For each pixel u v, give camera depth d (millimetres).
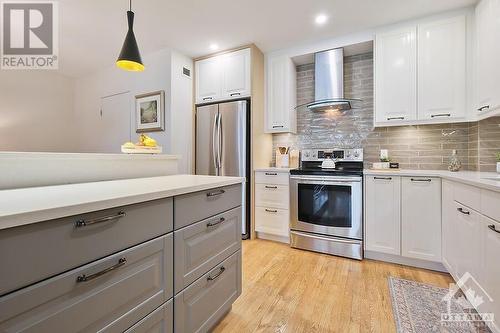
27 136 3934
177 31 2662
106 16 2395
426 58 2307
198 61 3346
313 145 3209
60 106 4258
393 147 2758
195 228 1200
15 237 591
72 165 1321
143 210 931
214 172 3145
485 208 1298
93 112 4109
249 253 2549
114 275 829
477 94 2066
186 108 3271
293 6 2207
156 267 989
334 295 1744
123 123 3652
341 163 2934
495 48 1788
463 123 2447
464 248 1581
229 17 2389
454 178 1715
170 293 1055
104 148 3939
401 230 2180
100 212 779
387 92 2469
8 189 1050
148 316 953
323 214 2539
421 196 2096
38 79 4027
